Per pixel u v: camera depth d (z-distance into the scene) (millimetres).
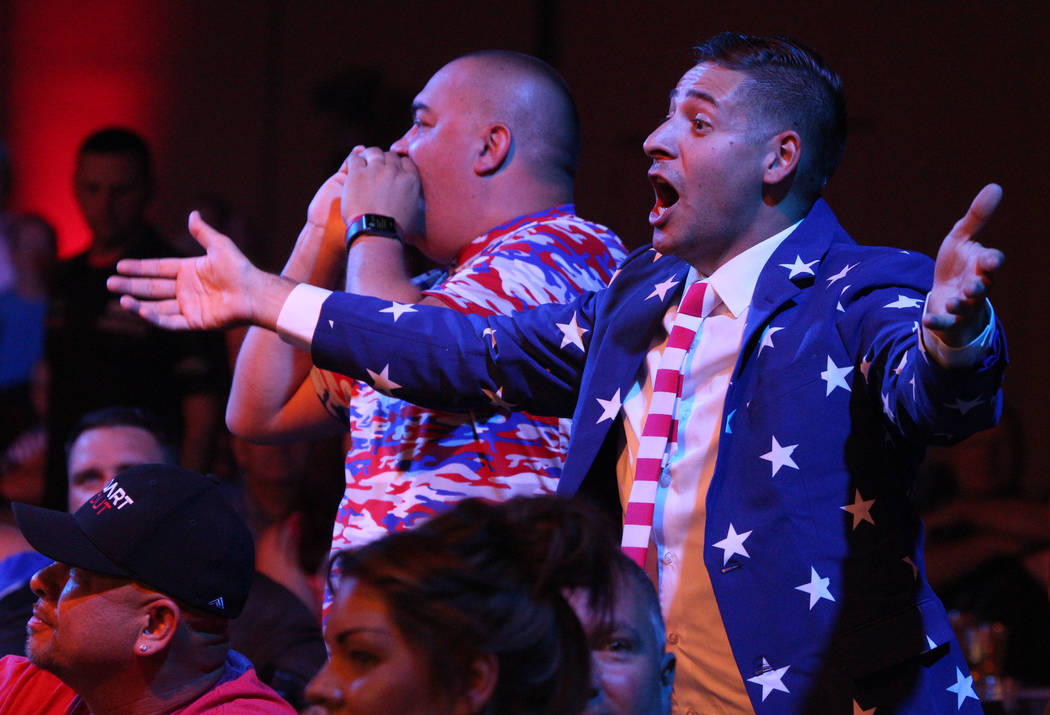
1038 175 11422
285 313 3877
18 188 14188
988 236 11570
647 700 2293
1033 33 11492
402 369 3830
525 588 2045
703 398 3486
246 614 5602
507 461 4391
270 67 13938
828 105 3566
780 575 3207
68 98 14211
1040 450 11188
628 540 3404
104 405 8883
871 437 3234
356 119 10742
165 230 14047
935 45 11750
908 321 3127
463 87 4980
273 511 7160
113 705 3775
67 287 9078
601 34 12891
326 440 6895
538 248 4684
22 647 5488
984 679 6707
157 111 14141
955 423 2885
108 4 14180
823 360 3283
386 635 2025
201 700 3760
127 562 3707
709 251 3566
